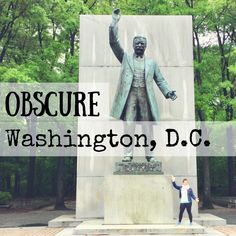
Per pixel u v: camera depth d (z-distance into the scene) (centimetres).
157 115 1373
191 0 2242
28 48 2394
